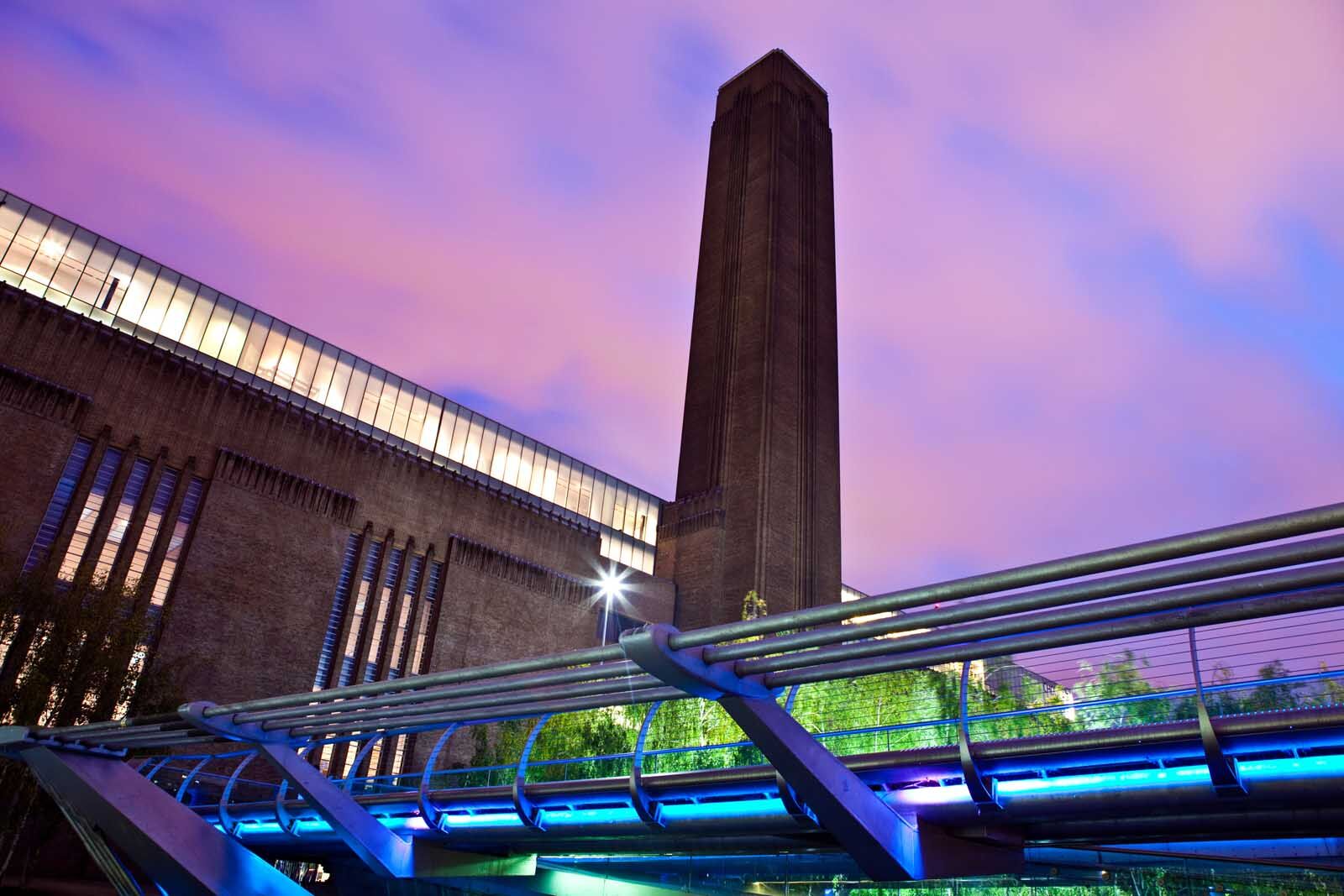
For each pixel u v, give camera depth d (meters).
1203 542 8.88
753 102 103.56
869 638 11.23
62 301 57.69
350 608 55.84
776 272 90.75
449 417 74.38
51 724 36.38
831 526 84.50
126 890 25.89
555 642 66.81
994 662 21.61
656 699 14.28
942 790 17.27
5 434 44.78
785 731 14.80
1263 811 14.91
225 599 49.91
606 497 83.38
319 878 40.22
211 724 20.67
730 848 22.77
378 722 18.53
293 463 55.62
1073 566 9.50
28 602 38.59
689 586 78.25
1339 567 8.65
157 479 49.50
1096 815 15.84
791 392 86.31
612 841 22.94
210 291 64.06
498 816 23.69
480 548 64.12
